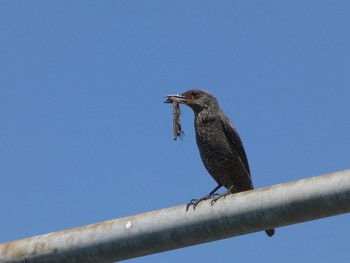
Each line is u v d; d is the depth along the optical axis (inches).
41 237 368.8
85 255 356.2
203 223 334.6
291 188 315.6
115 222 352.5
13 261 368.2
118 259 354.6
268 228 328.8
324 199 305.4
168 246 344.8
